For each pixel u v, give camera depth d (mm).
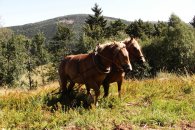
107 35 93125
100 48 9766
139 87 12844
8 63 63281
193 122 9102
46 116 9461
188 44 66375
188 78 15102
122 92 11961
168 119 9094
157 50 66625
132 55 10562
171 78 15727
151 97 11570
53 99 11305
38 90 13516
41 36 92062
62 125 8898
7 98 11516
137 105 10844
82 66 10047
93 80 9898
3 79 61969
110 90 12125
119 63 9562
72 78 10633
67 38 73000
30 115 9609
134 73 44219
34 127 8734
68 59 10922
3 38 70000
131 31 101938
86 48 65500
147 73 45375
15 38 69125
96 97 10023
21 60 64938
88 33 77625
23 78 64750
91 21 100750
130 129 8422
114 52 9461
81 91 11828
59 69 11367
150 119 9164
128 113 9789
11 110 10141
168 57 66312
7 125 8945
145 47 68062
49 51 84250
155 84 13586
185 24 69500
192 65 65875
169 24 71250
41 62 82000
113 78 10531
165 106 10508
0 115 9664
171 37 67375
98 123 8812
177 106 10414
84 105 10570
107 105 10406
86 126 8703
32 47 86375
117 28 100875
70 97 11422
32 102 10898
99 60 9680
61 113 9578
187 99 11641
